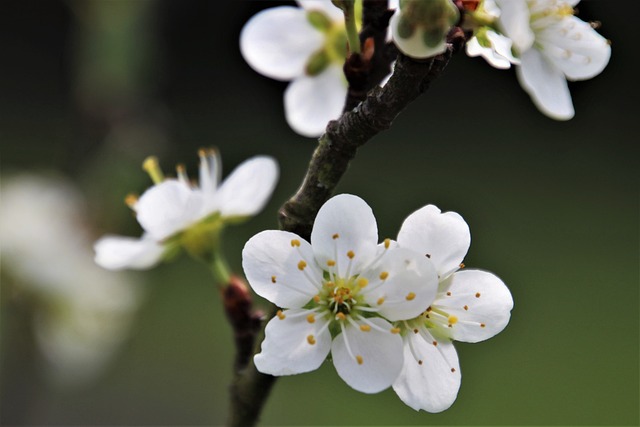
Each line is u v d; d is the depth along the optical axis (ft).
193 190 1.02
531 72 0.94
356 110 0.89
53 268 1.34
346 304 0.89
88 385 2.10
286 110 1.05
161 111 1.49
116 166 1.40
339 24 1.04
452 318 0.90
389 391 2.12
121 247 1.02
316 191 0.90
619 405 2.25
